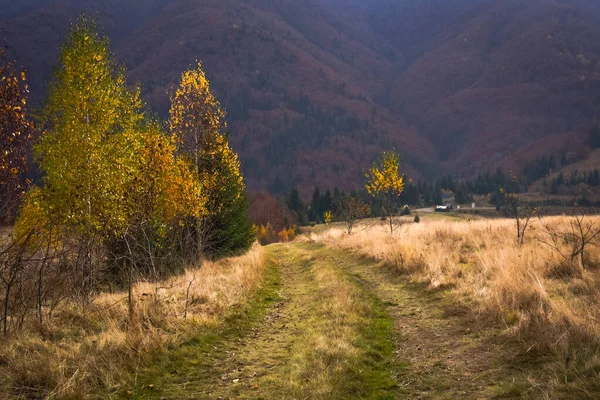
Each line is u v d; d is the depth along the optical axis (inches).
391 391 210.1
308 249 1018.1
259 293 481.1
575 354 199.9
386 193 945.5
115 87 556.1
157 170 564.7
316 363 243.0
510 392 183.2
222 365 257.8
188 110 751.7
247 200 971.3
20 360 223.9
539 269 374.3
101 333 280.7
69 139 451.5
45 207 363.9
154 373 236.1
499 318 282.8
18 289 323.3
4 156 358.6
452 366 229.8
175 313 341.4
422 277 452.1
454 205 6402.6
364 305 375.9
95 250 455.5
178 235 711.1
